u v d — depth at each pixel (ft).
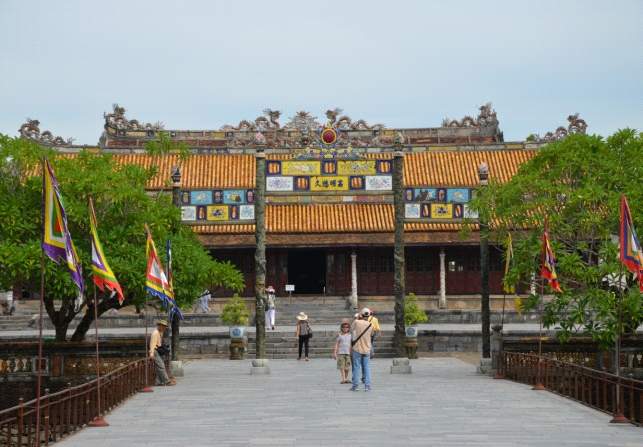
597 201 122.21
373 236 245.45
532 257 124.67
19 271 119.44
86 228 126.00
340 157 134.21
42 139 262.06
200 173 255.09
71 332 196.44
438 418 81.66
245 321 169.68
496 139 285.23
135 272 123.03
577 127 263.49
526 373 115.24
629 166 127.03
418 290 249.75
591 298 115.65
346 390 106.73
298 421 80.33
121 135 282.15
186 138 281.74
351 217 248.73
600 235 121.29
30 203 126.41
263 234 133.69
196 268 130.41
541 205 125.70
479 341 178.40
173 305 122.01
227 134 280.51
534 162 131.54
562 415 83.66
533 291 181.68
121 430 76.54
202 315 213.46
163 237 129.70
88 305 132.98
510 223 136.15
